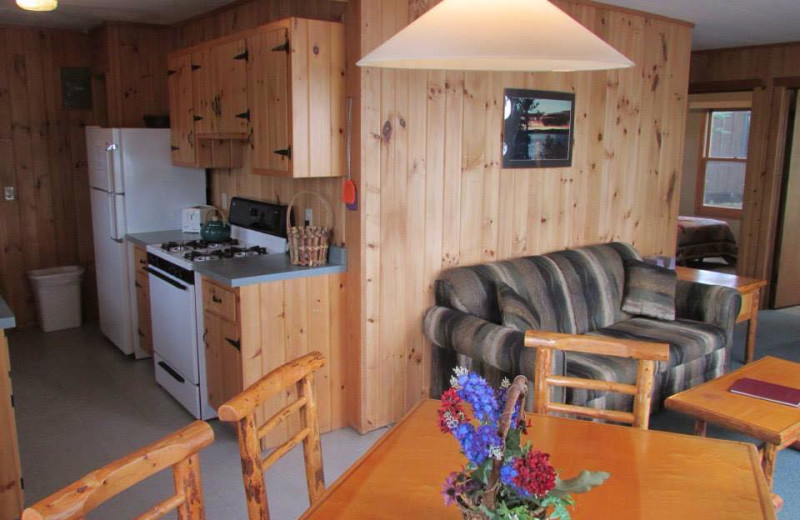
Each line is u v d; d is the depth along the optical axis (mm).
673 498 1538
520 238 3984
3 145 5168
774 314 6258
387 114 3252
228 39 3588
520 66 1740
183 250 3934
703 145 9680
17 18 4773
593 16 4027
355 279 3375
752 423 2463
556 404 2207
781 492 2994
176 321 3762
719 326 3965
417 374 3641
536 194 4016
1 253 5273
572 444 1823
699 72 6426
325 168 3250
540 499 1155
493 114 3693
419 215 3479
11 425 2621
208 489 2975
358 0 3055
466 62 1705
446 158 3533
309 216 3695
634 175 4598
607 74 4238
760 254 6285
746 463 1722
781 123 5973
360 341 3404
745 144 9250
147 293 4359
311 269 3346
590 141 4250
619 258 4250
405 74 3285
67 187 5492
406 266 3482
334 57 3182
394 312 3482
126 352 4676
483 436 1126
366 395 3467
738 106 8820
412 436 1845
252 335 3211
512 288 3514
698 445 1827
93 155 4734
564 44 1426
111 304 4809
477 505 1177
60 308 5344
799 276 6543
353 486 1569
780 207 6230
